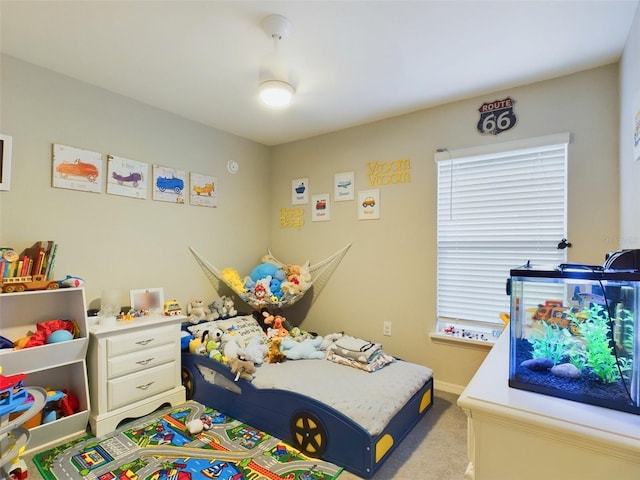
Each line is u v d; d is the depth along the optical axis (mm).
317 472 1725
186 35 1858
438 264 2789
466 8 1624
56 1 1584
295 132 3430
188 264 3064
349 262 3266
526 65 2145
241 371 2234
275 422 2039
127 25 1771
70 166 2316
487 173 2568
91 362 2135
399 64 2131
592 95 2176
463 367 2656
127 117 2623
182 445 1958
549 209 2334
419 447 1944
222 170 3369
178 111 2906
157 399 2365
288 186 3748
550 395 895
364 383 2098
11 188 2074
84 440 1998
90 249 2420
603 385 836
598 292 844
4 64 2049
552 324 906
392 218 3002
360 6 1608
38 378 2129
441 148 2740
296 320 3645
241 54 2043
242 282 3324
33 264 2035
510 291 975
